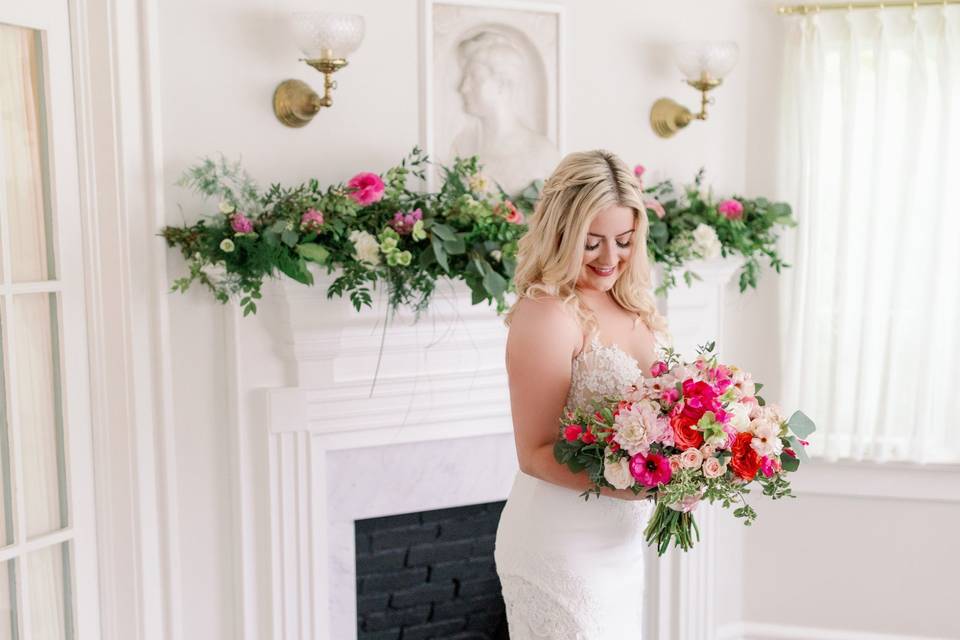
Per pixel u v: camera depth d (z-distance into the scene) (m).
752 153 3.59
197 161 2.82
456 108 3.15
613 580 2.23
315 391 2.99
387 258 2.76
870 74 3.41
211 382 2.92
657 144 3.47
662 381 2.03
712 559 3.65
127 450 2.79
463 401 3.20
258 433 2.97
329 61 2.74
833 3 3.39
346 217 2.81
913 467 3.55
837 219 3.47
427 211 2.93
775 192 3.58
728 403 1.99
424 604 3.39
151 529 2.85
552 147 3.28
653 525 2.15
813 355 3.53
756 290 3.63
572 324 2.16
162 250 2.78
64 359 2.69
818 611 3.73
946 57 3.31
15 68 2.53
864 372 3.47
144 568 2.84
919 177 3.41
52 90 2.60
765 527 3.73
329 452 3.08
